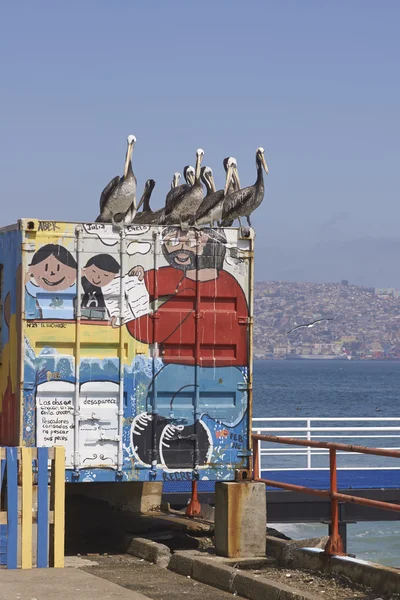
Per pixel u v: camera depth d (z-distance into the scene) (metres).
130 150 13.02
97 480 11.21
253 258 11.78
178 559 11.00
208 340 11.60
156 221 13.58
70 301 11.23
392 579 9.48
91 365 11.24
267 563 11.05
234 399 11.67
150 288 11.48
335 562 10.30
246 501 11.24
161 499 14.61
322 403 77.44
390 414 67.56
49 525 10.76
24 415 11.03
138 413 11.37
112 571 10.91
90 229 11.31
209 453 11.55
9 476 10.54
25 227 11.09
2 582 9.89
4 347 11.57
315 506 15.11
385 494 15.38
